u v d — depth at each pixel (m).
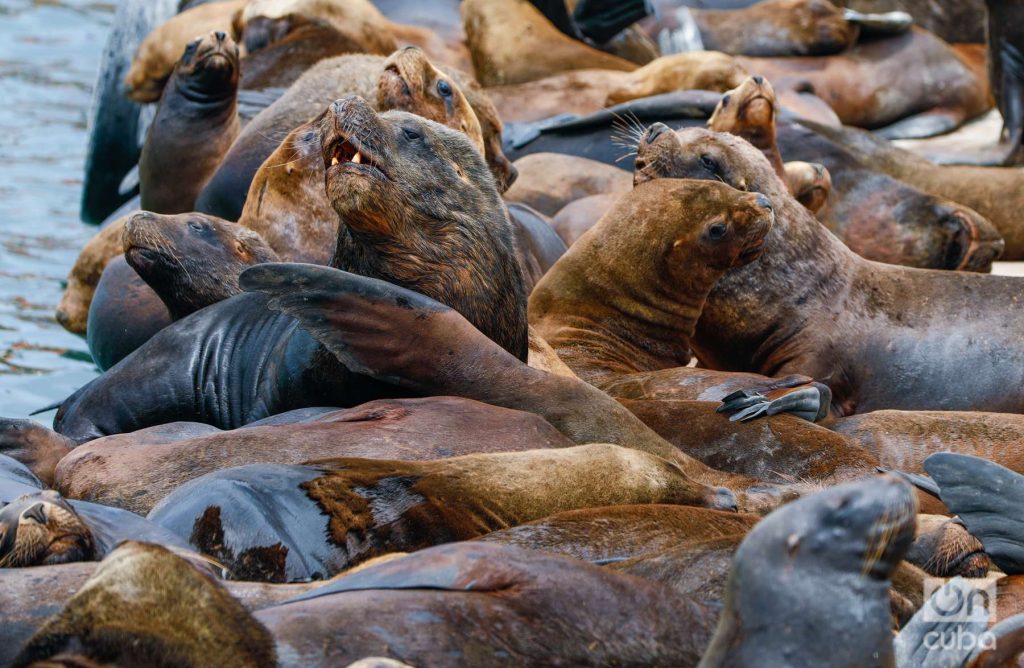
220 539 18.23
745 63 58.81
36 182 55.72
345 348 23.31
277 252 31.98
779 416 25.88
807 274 33.09
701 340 33.97
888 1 66.94
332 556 18.34
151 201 43.19
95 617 13.34
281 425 22.05
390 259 24.95
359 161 24.94
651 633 15.36
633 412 26.20
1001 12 53.78
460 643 14.48
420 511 19.16
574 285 32.28
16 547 17.52
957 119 60.22
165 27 53.22
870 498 12.88
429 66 33.62
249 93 46.53
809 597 12.78
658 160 33.94
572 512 19.12
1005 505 20.17
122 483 21.44
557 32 56.91
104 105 53.00
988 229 42.88
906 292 33.44
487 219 25.88
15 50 80.19
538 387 23.62
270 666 13.70
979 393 32.09
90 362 37.12
